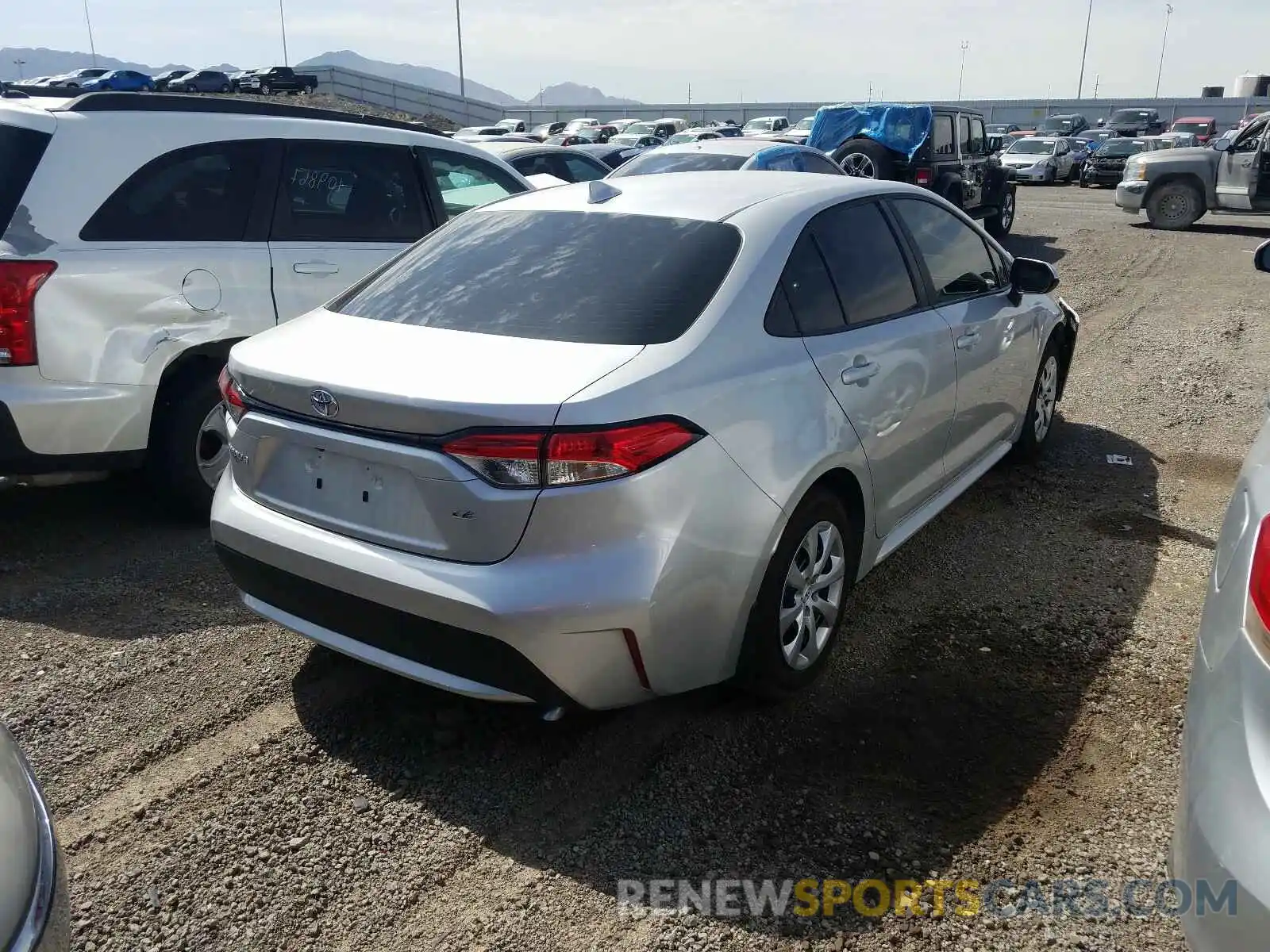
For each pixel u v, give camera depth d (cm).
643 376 276
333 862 271
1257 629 192
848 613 403
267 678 359
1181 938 242
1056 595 416
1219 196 1645
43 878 178
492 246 357
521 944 244
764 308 321
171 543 476
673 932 247
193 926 250
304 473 300
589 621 264
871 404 353
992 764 306
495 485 260
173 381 471
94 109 454
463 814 290
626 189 386
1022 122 6388
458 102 5862
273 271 490
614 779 304
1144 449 598
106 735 325
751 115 6712
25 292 412
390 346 301
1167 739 317
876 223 396
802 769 306
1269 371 768
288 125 508
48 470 434
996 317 460
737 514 292
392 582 274
